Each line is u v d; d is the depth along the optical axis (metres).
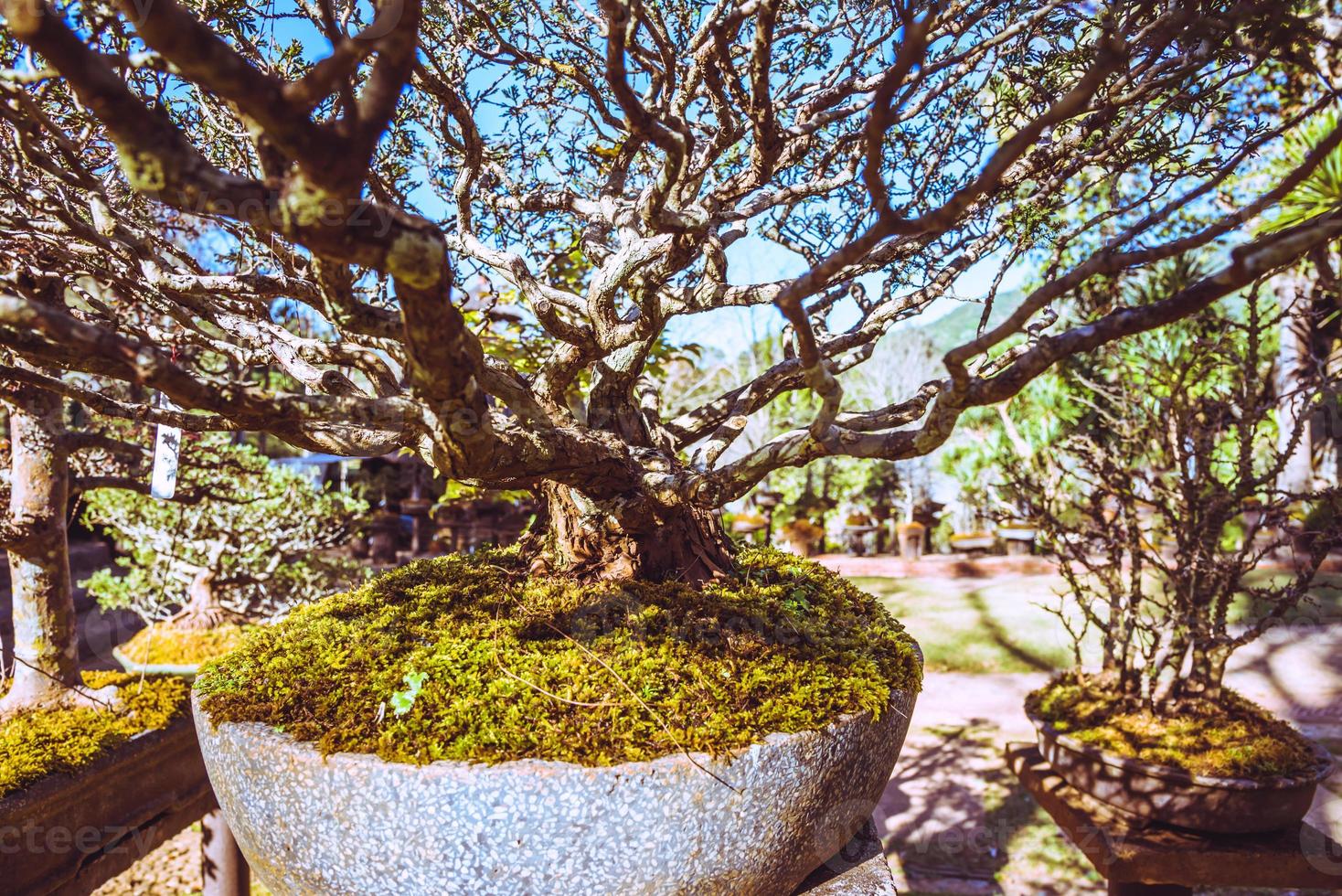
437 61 1.45
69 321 0.70
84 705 1.93
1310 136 3.89
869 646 1.37
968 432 9.30
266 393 0.86
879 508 9.45
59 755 1.66
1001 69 1.57
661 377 3.13
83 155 1.34
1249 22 0.99
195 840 3.26
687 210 1.16
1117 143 1.35
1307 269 2.43
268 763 1.07
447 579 1.55
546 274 1.99
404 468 8.81
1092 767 2.09
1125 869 1.88
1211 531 2.36
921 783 3.78
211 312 1.31
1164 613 2.39
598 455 1.30
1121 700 2.35
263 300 1.60
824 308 1.79
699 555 1.57
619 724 1.08
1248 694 4.46
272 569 3.72
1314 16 1.13
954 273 1.59
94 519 3.13
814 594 1.57
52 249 1.42
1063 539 2.73
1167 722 2.21
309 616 1.48
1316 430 5.57
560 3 1.60
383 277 1.59
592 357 1.40
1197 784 1.91
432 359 0.81
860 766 1.21
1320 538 2.22
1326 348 4.00
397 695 1.12
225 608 3.53
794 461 1.06
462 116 1.32
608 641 1.27
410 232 0.67
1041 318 1.54
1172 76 1.19
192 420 1.13
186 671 2.92
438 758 1.02
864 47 1.53
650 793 1.01
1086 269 0.73
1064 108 0.61
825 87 1.56
